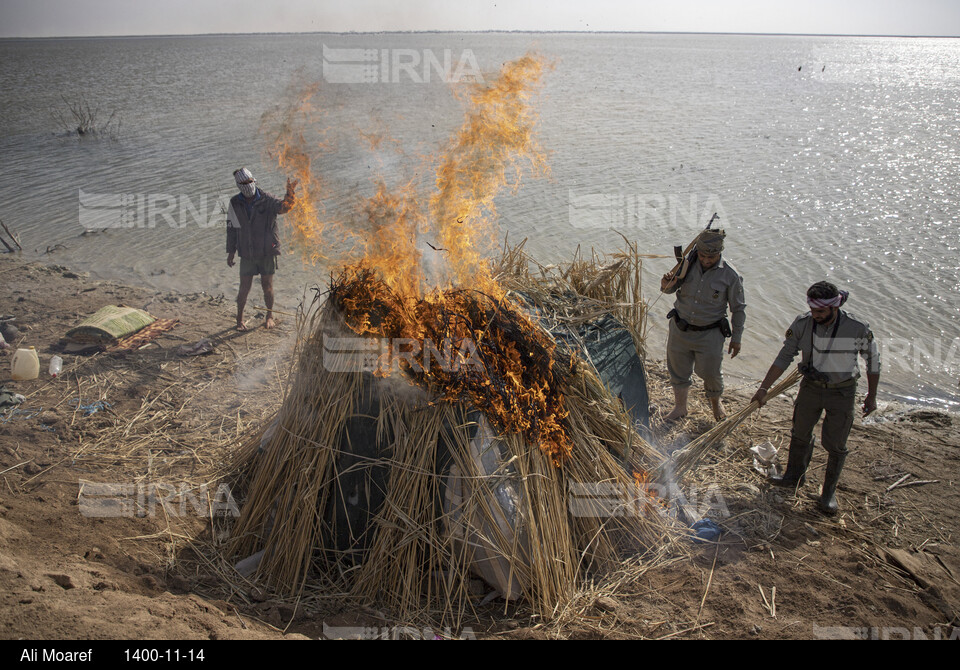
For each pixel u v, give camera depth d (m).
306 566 4.32
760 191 16.41
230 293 10.44
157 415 6.36
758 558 4.75
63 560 4.18
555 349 4.89
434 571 4.30
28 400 6.48
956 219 14.05
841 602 4.36
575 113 31.14
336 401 4.48
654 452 5.30
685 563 4.67
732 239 12.74
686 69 73.56
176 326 8.64
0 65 77.81
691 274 6.15
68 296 9.75
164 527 4.75
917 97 41.72
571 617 4.11
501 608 4.26
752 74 65.75
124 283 10.84
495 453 4.34
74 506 4.85
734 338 6.18
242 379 7.19
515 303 5.07
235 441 5.88
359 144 20.62
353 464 4.38
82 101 36.56
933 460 6.09
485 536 4.17
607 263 6.54
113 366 7.31
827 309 4.97
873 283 10.72
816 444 6.36
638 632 4.04
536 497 4.34
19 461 5.38
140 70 65.38
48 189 17.19
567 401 4.79
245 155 20.67
